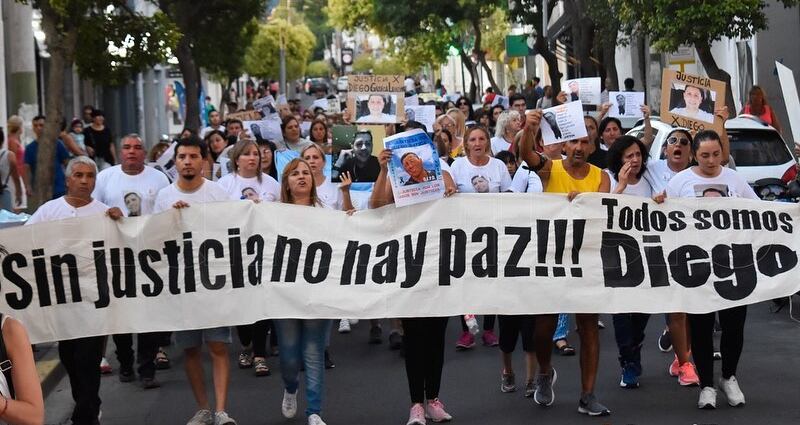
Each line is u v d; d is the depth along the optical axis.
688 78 10.58
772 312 12.63
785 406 8.60
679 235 8.45
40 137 15.41
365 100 12.70
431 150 8.10
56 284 8.02
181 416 9.11
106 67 18.56
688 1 20.16
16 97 23.56
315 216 8.26
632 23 24.17
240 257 8.19
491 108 21.64
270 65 75.50
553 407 8.76
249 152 9.94
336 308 8.19
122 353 10.34
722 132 10.34
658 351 10.70
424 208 8.29
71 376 8.34
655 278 8.40
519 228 8.33
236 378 10.39
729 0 19.59
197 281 8.16
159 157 13.46
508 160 11.38
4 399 4.56
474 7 45.94
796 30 25.14
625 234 8.41
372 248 8.25
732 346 8.57
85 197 8.42
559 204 8.37
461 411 8.73
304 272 8.22
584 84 15.57
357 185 10.34
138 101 40.34
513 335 9.08
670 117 10.62
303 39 81.44
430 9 47.38
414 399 8.17
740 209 8.49
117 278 8.09
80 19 16.14
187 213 8.16
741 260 8.47
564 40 41.94
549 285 8.34
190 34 28.77
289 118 14.59
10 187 18.14
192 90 27.97
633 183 9.12
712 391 8.52
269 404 9.31
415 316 8.22
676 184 8.76
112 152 24.73
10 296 7.95
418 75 81.12
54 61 15.41
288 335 8.35
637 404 8.76
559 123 8.48
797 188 13.15
